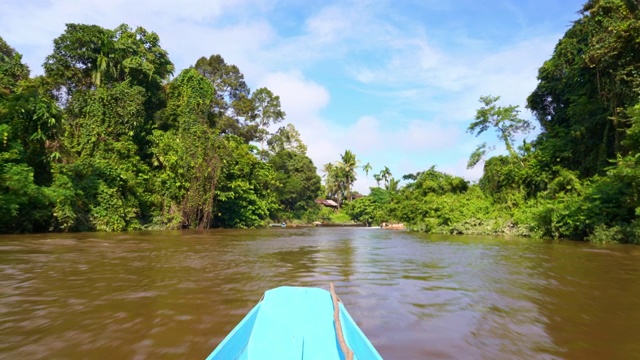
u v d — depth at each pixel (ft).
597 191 54.85
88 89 103.40
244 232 87.20
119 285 22.07
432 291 21.07
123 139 89.66
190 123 105.09
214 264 31.01
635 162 50.16
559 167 75.61
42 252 37.19
